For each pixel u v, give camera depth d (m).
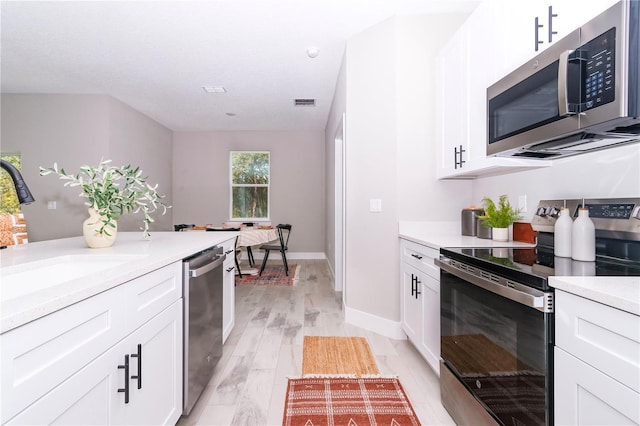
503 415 1.09
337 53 3.07
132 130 4.75
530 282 0.96
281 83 3.82
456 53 2.01
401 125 2.44
